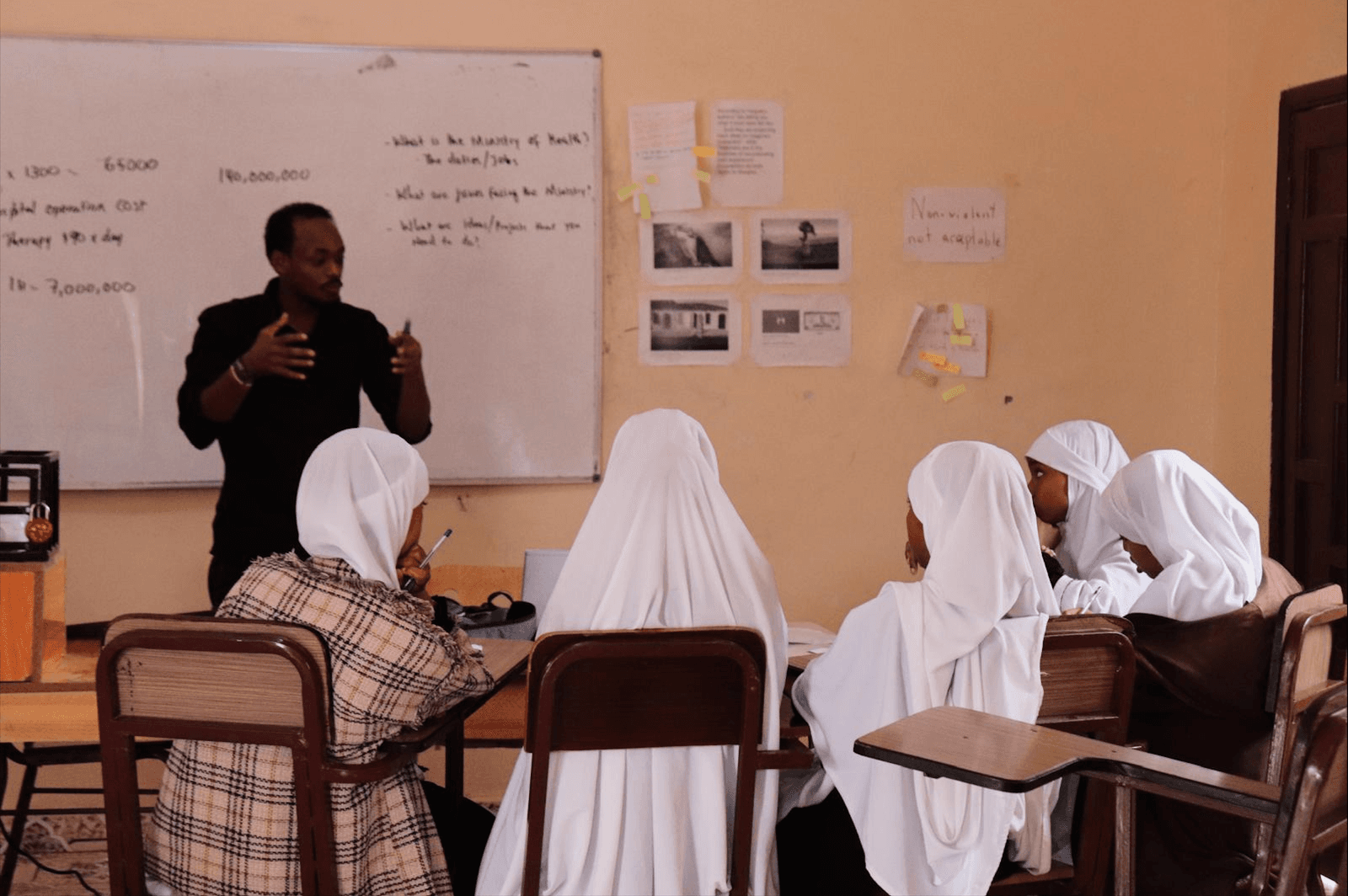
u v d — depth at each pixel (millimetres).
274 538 3256
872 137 3697
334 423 3375
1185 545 2236
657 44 3600
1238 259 3766
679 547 1879
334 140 3484
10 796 3387
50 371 3430
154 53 3406
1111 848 2104
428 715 1858
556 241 3584
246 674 1721
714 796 1807
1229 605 2166
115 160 3412
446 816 2156
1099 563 2740
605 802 1781
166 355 3461
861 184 3699
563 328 3604
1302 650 1991
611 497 1918
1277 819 1194
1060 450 2783
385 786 1828
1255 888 1552
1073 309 3814
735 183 3646
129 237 3430
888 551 3785
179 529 3510
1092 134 3793
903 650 1879
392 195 3516
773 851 1922
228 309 3412
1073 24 3764
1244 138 3729
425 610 1884
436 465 3586
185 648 1698
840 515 3760
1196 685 2100
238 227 3455
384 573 1909
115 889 1779
